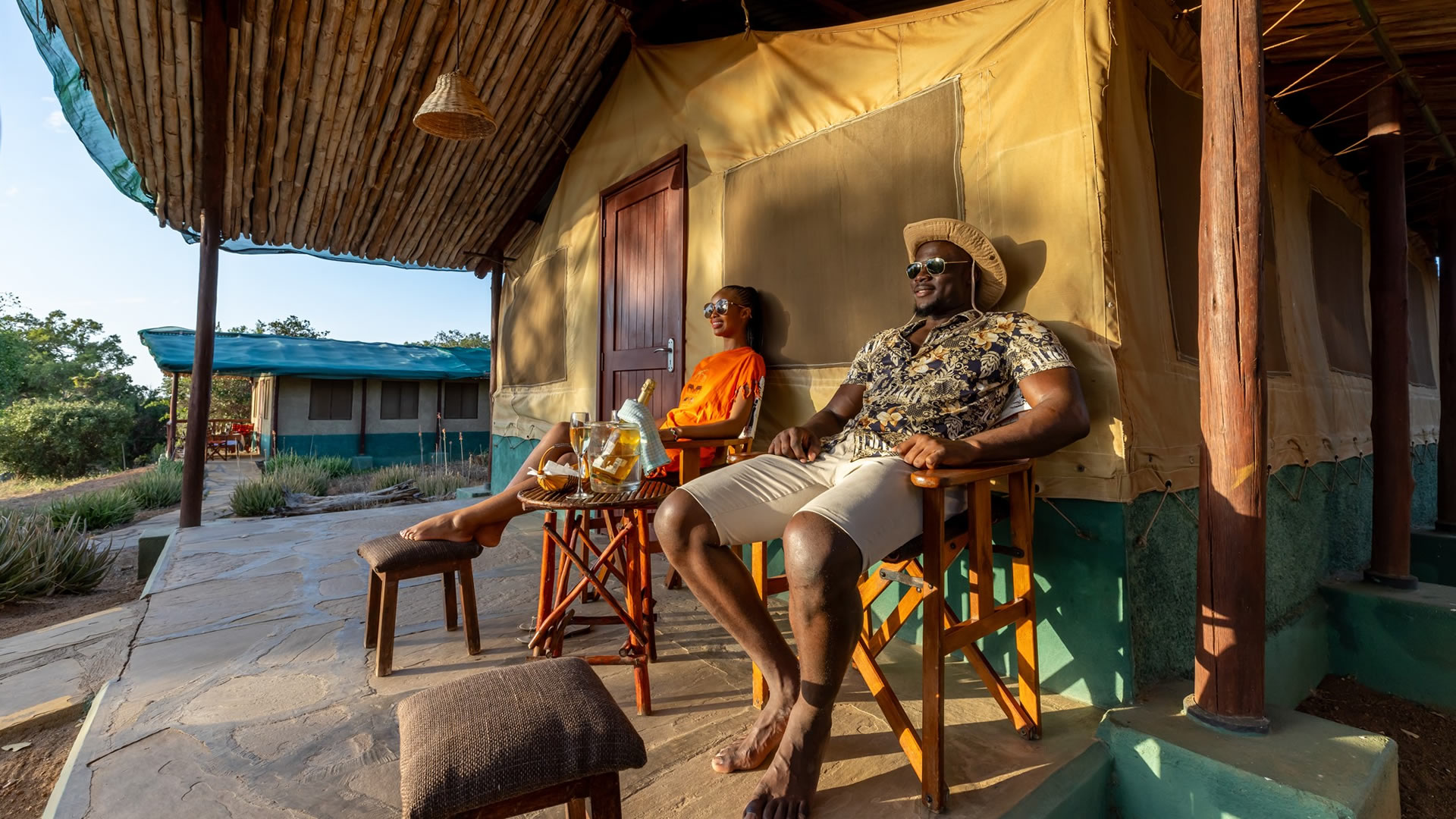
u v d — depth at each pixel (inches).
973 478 63.8
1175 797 67.0
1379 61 134.6
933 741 60.9
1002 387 79.1
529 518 225.0
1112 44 87.8
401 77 186.7
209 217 215.0
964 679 91.4
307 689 88.1
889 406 81.2
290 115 195.9
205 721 78.9
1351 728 69.9
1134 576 83.0
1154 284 94.5
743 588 68.4
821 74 128.3
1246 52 71.3
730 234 148.2
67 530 203.0
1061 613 87.1
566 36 186.7
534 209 255.6
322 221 241.6
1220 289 72.0
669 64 171.2
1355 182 185.8
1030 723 74.0
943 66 107.0
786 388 132.2
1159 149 99.3
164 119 194.5
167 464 478.9
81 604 176.1
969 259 90.7
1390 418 134.9
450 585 112.0
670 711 81.9
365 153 212.5
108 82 180.1
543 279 243.4
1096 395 84.7
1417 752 106.0
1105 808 70.6
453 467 505.4
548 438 119.0
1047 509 88.9
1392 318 136.3
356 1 164.9
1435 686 119.4
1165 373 94.2
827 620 57.6
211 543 191.2
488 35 179.5
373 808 61.3
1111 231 86.0
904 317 111.0
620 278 191.2
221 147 199.8
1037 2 95.1
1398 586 131.1
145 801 62.4
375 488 388.8
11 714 96.7
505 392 284.8
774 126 138.2
